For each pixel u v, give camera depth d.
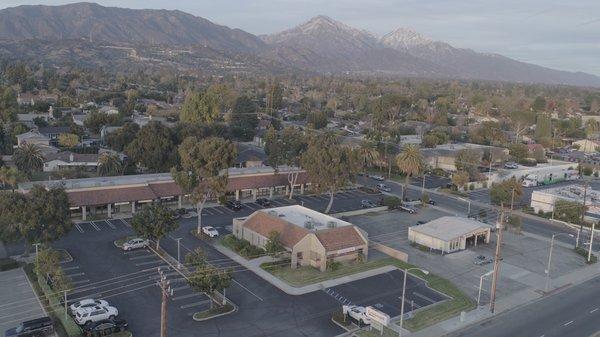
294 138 104.06
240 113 172.12
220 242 76.06
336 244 69.56
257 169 105.88
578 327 55.06
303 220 77.31
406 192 112.94
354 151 94.44
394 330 52.44
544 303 61.25
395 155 134.38
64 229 62.62
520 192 105.12
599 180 144.00
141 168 112.94
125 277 61.59
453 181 119.62
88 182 87.50
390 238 83.06
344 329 52.09
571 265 74.94
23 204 59.78
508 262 74.88
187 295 57.75
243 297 58.22
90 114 164.88
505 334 52.81
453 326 54.06
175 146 110.69
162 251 70.25
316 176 91.56
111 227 79.69
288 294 59.75
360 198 107.88
